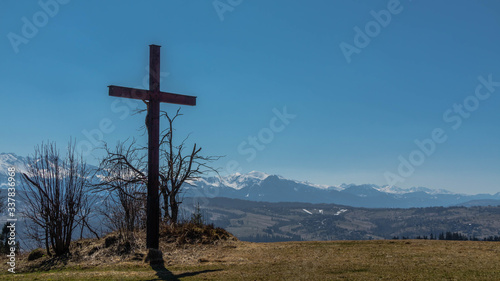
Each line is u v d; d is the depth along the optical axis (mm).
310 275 10617
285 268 11828
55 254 15758
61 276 12172
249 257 14484
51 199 15812
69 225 16016
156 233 15125
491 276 9609
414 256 12867
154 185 15289
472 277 9562
